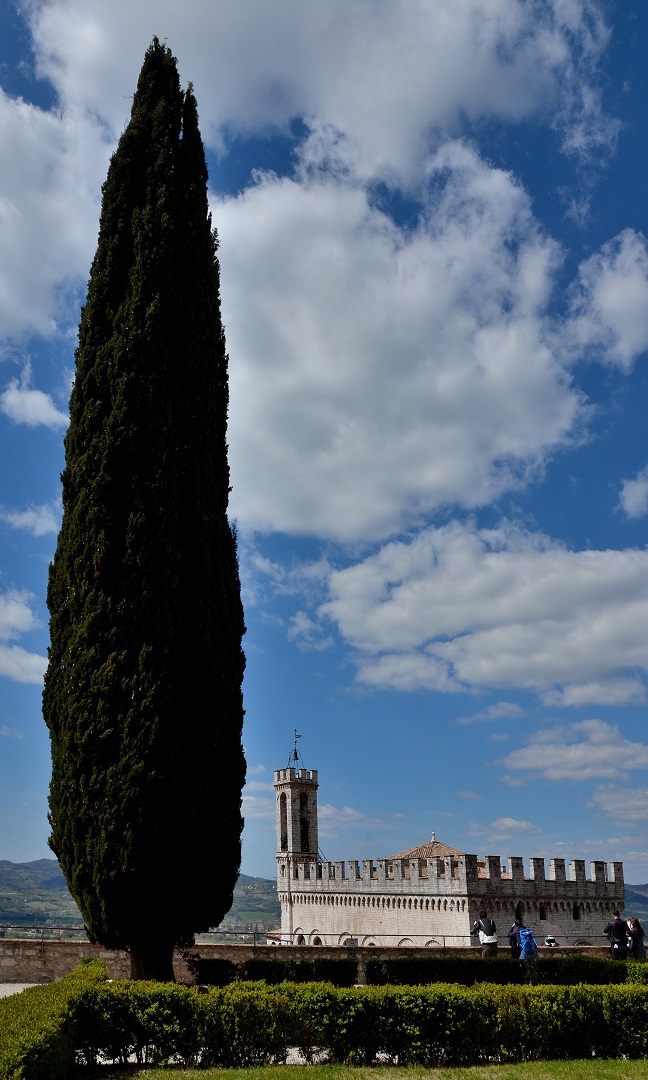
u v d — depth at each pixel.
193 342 28.56
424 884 64.06
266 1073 17.64
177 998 19.44
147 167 29.91
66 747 24.66
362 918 71.00
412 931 65.00
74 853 24.22
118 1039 18.98
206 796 25.03
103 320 28.44
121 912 23.88
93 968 24.34
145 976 24.47
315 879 77.94
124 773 23.92
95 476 26.42
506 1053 20.91
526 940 31.80
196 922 25.06
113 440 26.56
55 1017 16.19
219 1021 19.41
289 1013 19.83
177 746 24.64
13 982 30.33
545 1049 21.36
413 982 30.53
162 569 25.75
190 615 26.16
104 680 24.53
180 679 25.23
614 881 70.31
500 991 21.56
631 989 22.44
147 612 25.19
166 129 30.20
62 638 25.77
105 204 29.67
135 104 30.84
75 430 27.39
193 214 30.12
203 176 31.14
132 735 24.22
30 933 32.69
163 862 24.06
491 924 34.34
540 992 21.78
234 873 26.14
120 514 26.22
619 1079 18.14
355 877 72.56
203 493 27.75
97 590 25.39
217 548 27.95
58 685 25.47
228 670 27.00
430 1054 20.30
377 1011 20.45
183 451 27.31
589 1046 21.69
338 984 29.98
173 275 28.89
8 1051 13.23
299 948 33.62
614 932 34.19
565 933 65.31
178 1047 19.12
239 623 28.59
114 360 27.34
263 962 29.30
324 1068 18.52
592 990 22.23
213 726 25.73
